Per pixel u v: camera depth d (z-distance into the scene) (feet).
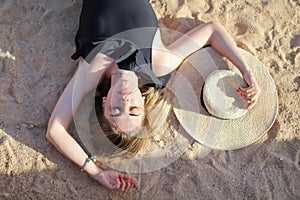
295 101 7.42
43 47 7.42
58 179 6.79
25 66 7.31
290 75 7.54
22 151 6.87
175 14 7.68
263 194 6.88
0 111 7.07
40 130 7.06
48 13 7.56
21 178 6.72
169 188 6.85
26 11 7.56
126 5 6.93
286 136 7.22
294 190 6.92
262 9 7.82
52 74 7.32
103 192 6.80
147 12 6.98
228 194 6.87
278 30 7.75
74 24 7.59
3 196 6.64
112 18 6.84
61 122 6.79
